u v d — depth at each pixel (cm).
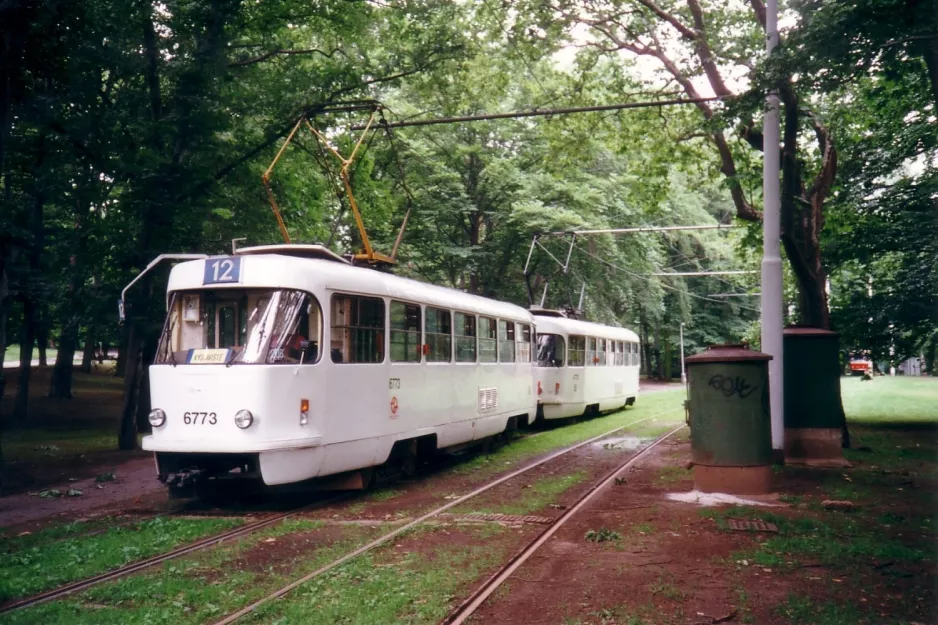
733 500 1022
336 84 1802
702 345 6544
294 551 783
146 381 1883
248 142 1814
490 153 3133
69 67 1380
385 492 1161
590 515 943
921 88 1747
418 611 585
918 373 6656
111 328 1742
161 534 867
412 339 1302
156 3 1633
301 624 557
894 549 753
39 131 1429
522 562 722
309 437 1009
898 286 2073
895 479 1188
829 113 1894
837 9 977
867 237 2073
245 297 1024
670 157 2102
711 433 1076
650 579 667
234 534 874
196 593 635
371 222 2258
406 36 1881
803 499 1026
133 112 1634
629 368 3133
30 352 2230
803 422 1348
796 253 1576
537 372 2241
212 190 1762
